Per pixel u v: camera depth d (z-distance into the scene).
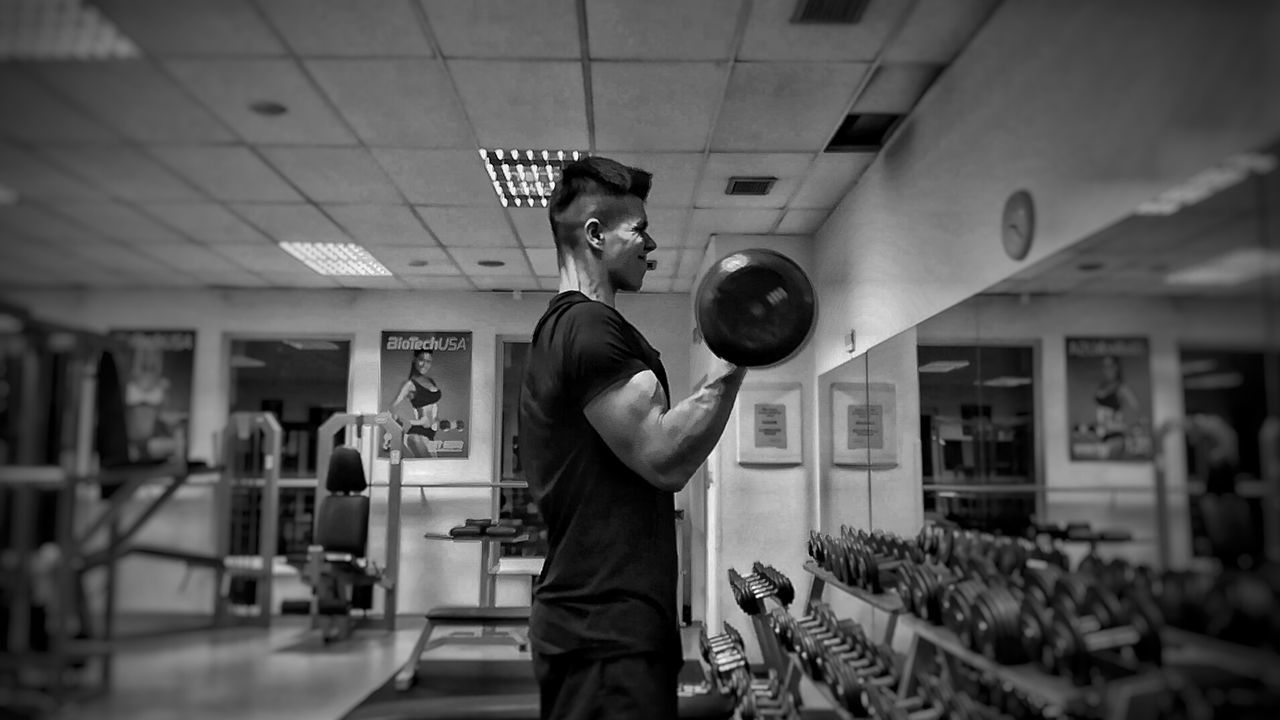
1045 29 2.00
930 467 2.49
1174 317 1.37
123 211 2.33
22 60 2.03
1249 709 1.14
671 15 2.37
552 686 1.37
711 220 4.25
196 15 2.18
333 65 2.55
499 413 5.00
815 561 3.67
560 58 2.58
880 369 3.05
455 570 4.89
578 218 1.46
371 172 3.39
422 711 2.44
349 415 4.70
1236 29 1.31
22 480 1.87
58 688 1.89
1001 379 2.01
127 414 2.21
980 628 1.77
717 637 3.47
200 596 2.68
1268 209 1.21
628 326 1.37
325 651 3.78
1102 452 1.53
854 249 3.70
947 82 2.63
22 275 2.00
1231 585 1.19
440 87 2.74
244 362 3.57
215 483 2.79
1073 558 1.64
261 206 3.52
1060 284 1.76
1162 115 1.51
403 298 4.91
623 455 1.28
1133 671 1.38
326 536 4.27
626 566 1.33
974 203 2.40
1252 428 1.18
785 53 2.56
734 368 1.33
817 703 2.83
